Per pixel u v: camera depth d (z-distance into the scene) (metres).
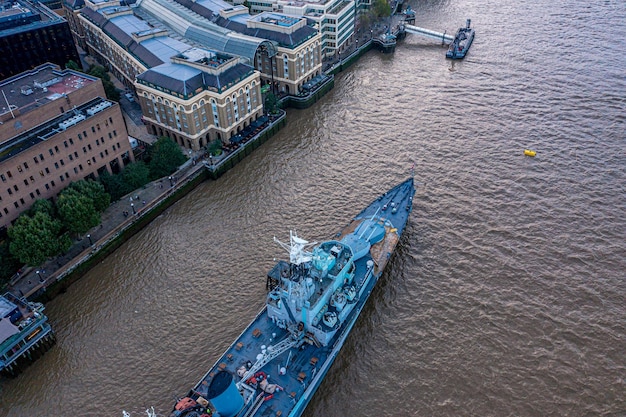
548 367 74.75
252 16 166.50
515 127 136.38
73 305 86.75
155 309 85.38
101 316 84.44
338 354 77.19
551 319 82.19
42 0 186.25
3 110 100.62
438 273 91.81
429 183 116.00
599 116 139.38
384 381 73.88
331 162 124.31
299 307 68.56
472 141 131.38
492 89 157.00
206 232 102.38
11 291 84.94
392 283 89.81
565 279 89.62
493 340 79.19
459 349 78.00
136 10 182.88
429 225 103.31
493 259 94.44
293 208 108.31
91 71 143.62
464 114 144.00
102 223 101.25
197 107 120.38
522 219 104.38
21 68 139.12
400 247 97.50
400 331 81.19
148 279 91.44
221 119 123.56
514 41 191.25
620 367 74.44
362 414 69.75
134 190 111.19
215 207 109.88
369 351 78.25
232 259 95.19
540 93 152.88
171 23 165.38
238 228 103.06
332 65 171.38
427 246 97.88
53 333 79.69
